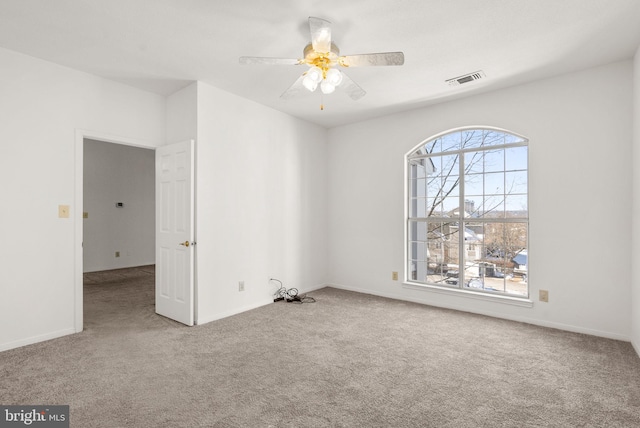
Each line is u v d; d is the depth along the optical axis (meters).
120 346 2.80
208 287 3.47
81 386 2.14
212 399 2.01
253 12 2.22
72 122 3.05
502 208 3.75
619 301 2.97
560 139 3.25
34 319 2.83
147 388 2.13
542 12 2.23
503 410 1.91
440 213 4.23
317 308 3.98
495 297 3.65
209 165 3.48
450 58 2.89
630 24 2.36
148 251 7.16
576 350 2.74
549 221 3.32
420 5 2.15
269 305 4.10
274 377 2.29
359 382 2.22
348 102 4.02
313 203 4.96
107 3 2.11
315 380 2.25
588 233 3.11
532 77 3.29
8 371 2.33
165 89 3.57
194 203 3.35
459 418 1.84
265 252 4.15
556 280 3.28
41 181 2.86
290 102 4.03
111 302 4.20
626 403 1.98
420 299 4.23
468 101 3.83
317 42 2.12
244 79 3.34
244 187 3.87
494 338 3.02
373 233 4.70
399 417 1.84
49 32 2.45
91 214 6.31
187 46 2.68
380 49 2.73
